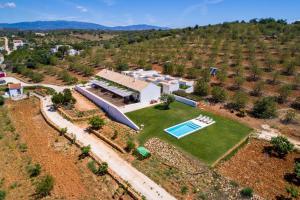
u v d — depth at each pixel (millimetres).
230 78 69312
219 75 66938
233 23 150875
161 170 34812
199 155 37156
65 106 57125
